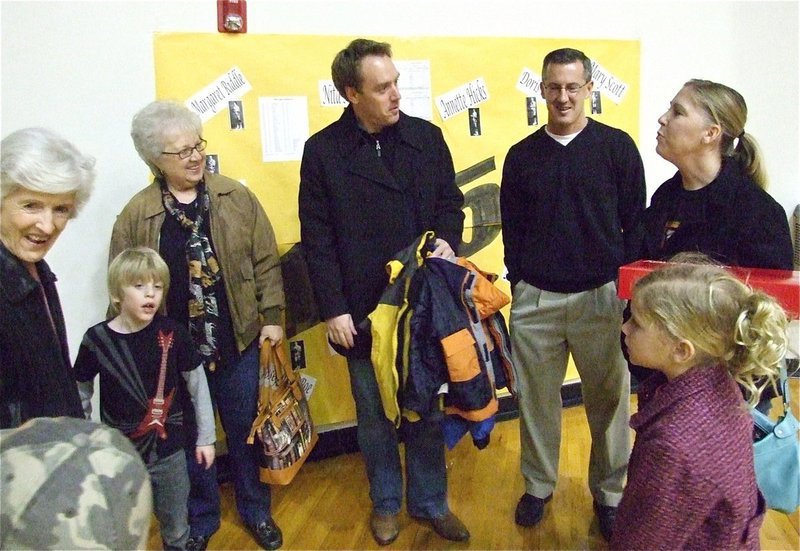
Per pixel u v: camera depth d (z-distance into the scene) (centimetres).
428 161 189
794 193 329
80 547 57
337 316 186
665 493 102
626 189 188
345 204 183
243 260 189
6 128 200
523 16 267
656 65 297
